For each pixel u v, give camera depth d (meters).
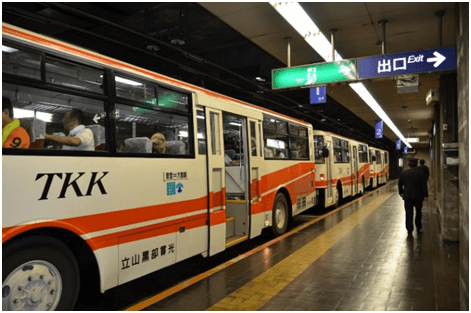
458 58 3.63
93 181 4.00
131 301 4.94
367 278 5.21
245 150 7.30
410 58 7.03
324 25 7.46
